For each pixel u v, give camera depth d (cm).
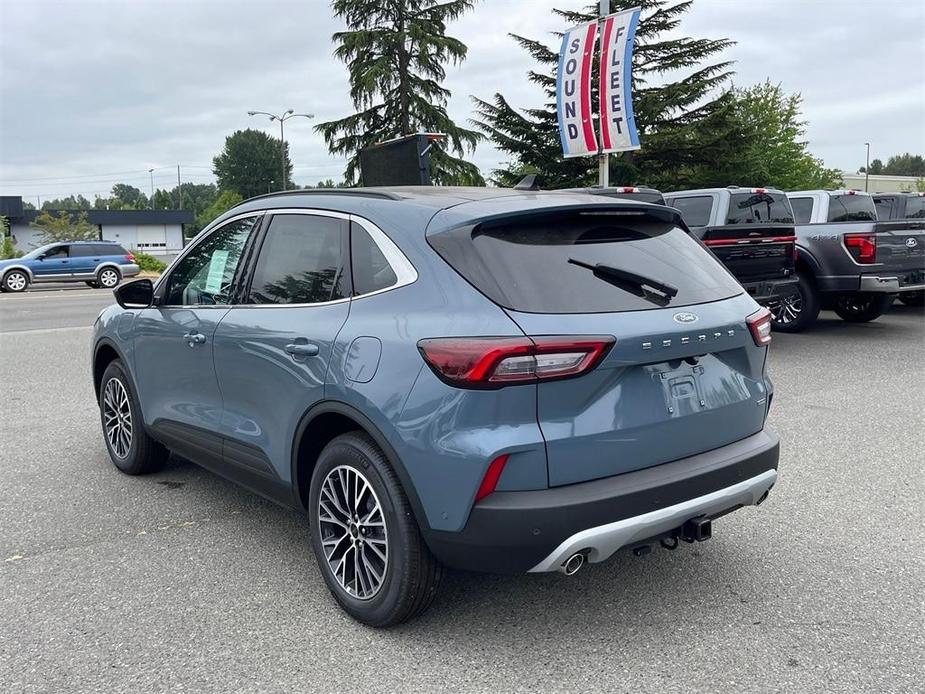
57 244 2939
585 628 333
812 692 286
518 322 283
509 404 279
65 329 1425
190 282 458
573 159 3127
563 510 280
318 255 366
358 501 331
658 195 866
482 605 354
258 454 387
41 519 468
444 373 287
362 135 3144
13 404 788
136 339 500
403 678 298
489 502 283
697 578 379
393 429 302
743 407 342
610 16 1470
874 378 851
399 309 315
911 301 1516
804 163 4316
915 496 492
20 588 377
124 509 485
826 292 1127
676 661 307
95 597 367
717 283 353
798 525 446
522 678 297
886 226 1080
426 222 324
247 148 12750
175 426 466
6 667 308
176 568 398
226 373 405
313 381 339
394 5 3084
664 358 304
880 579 377
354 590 340
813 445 605
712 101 3189
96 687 294
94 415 741
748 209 988
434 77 3138
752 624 335
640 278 313
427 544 306
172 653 317
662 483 299
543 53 3269
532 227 319
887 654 311
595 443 289
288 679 298
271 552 418
